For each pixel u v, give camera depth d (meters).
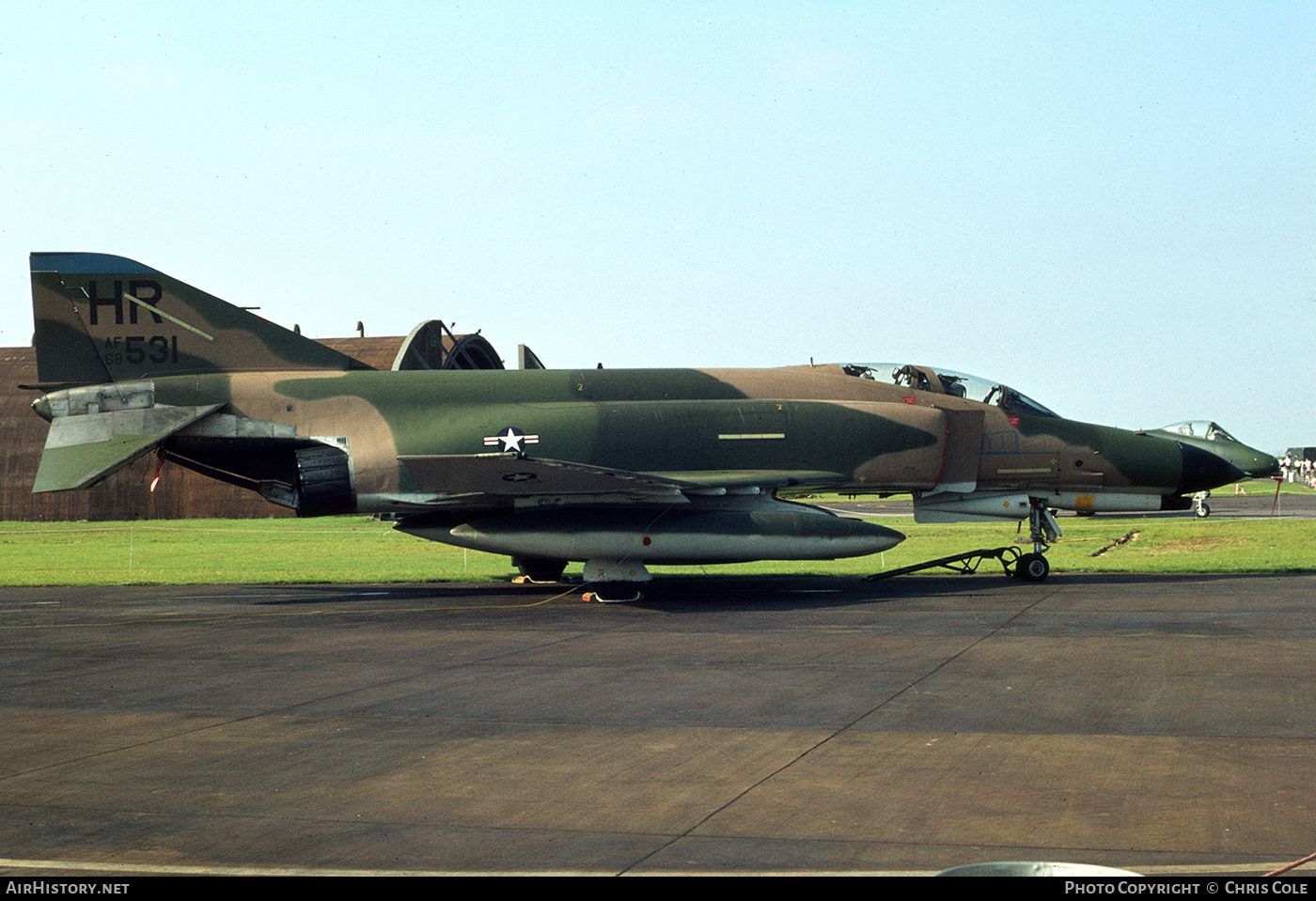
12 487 42.53
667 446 17.52
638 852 5.09
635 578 16.39
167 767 6.82
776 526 16.38
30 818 5.75
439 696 9.09
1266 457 27.72
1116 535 31.11
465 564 24.50
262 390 17.62
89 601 17.38
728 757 6.86
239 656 11.54
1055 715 7.94
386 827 5.55
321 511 17.64
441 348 38.88
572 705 8.63
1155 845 5.08
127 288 17.78
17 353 48.47
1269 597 15.45
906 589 17.58
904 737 7.34
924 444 18.08
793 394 18.64
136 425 17.19
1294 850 4.99
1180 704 8.27
